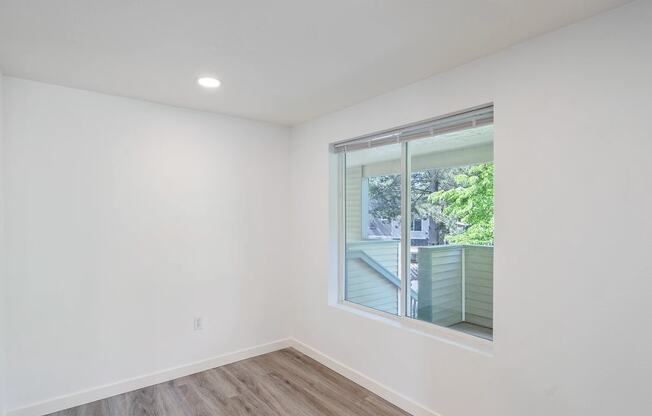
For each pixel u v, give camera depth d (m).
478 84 2.16
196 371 3.15
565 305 1.79
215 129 3.28
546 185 1.86
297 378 3.05
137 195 2.88
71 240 2.60
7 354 2.37
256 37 1.89
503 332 2.02
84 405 2.62
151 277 2.94
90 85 2.57
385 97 2.76
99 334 2.71
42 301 2.49
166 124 3.02
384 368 2.73
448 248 2.53
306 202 3.57
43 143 2.50
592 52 1.70
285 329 3.71
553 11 1.65
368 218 3.14
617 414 1.62
